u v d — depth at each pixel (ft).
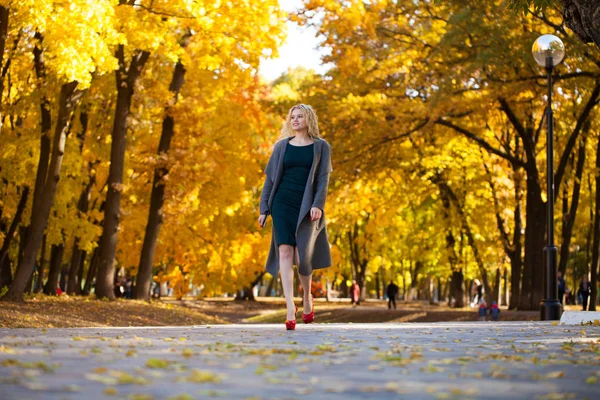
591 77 84.38
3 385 11.59
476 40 85.71
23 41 78.74
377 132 94.07
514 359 17.89
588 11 26.71
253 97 109.19
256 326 32.78
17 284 66.28
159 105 92.07
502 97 87.56
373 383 13.07
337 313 123.34
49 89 73.61
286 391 11.91
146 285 92.48
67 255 146.92
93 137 105.29
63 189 98.43
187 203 101.60
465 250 143.02
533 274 100.83
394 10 100.94
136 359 16.12
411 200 131.13
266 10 74.28
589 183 126.41
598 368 16.46
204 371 13.91
